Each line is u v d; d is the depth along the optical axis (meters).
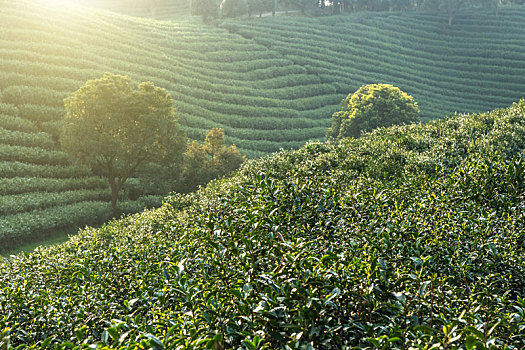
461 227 6.65
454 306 4.40
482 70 97.75
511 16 123.94
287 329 3.50
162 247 8.48
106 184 33.53
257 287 4.13
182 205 17.80
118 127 29.98
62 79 44.53
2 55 46.16
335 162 17.02
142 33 78.56
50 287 8.88
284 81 76.44
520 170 8.31
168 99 32.66
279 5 139.75
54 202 28.81
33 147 34.06
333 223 6.70
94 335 5.35
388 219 6.10
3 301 6.48
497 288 4.85
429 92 86.69
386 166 15.20
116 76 31.58
